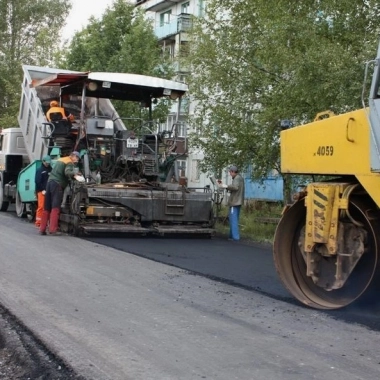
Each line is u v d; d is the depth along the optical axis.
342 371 5.02
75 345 5.59
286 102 13.48
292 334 6.07
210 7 16.59
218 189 14.42
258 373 4.94
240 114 16.14
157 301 7.38
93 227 12.90
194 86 16.69
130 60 23.41
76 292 7.74
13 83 34.94
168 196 13.55
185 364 5.13
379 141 6.26
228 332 6.11
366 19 12.42
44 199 13.41
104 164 14.38
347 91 11.38
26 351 5.50
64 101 15.88
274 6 14.10
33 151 16.70
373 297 6.82
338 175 6.98
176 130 14.93
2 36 39.41
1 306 6.95
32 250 10.99
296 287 7.47
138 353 5.40
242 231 15.47
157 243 12.61
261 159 15.73
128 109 16.83
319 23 12.95
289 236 7.60
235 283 8.47
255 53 15.48
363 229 6.79
